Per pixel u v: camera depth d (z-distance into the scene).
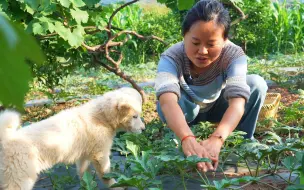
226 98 2.94
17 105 0.24
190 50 2.71
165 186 3.11
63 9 4.21
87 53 5.31
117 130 3.31
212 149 2.54
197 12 2.59
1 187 2.72
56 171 3.62
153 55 12.16
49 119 3.02
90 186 2.72
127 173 3.20
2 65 0.24
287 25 12.84
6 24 0.24
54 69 5.14
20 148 2.71
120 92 3.37
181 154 3.11
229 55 3.09
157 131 4.45
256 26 12.34
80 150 3.10
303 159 2.05
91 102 3.27
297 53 11.93
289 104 6.02
